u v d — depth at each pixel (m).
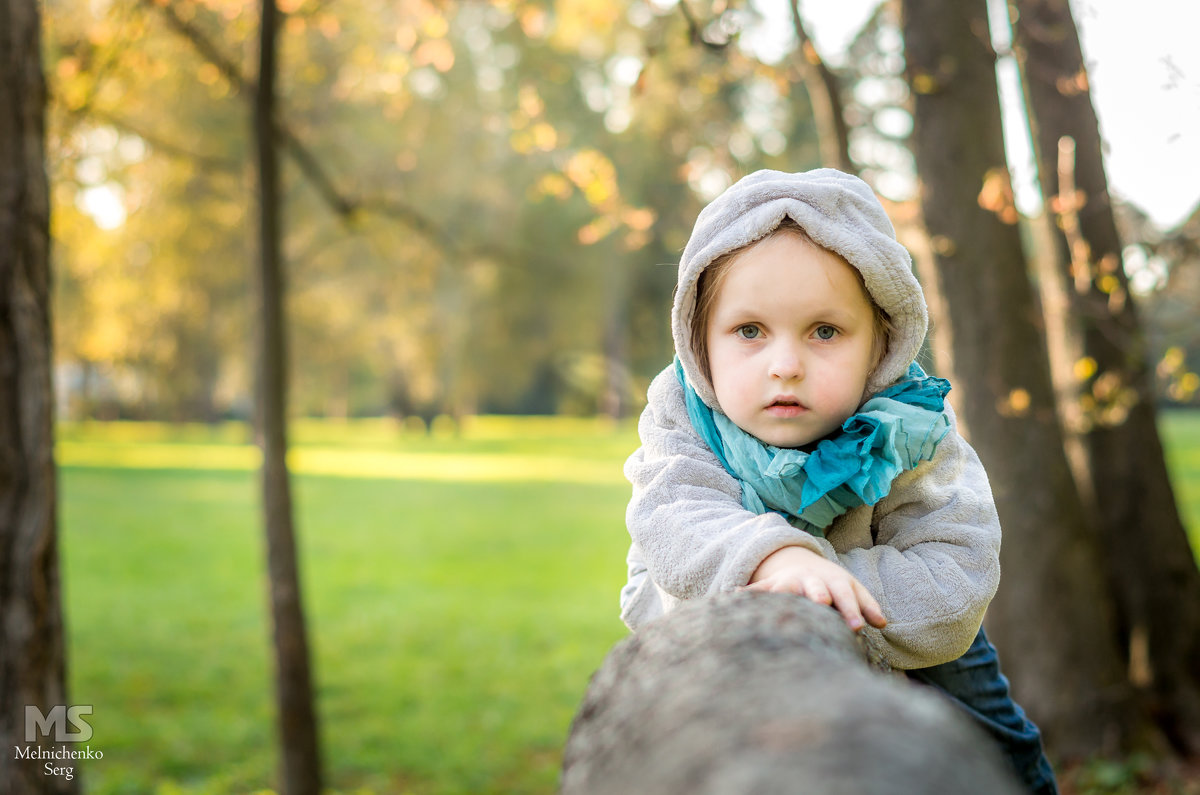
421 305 29.16
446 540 16.55
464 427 48.69
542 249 27.39
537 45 16.77
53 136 5.68
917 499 1.37
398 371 41.25
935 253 4.84
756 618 0.79
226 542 16.39
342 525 18.11
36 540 3.18
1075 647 4.98
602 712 0.76
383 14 8.38
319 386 42.38
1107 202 5.01
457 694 8.65
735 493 1.32
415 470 27.92
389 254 13.22
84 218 9.49
